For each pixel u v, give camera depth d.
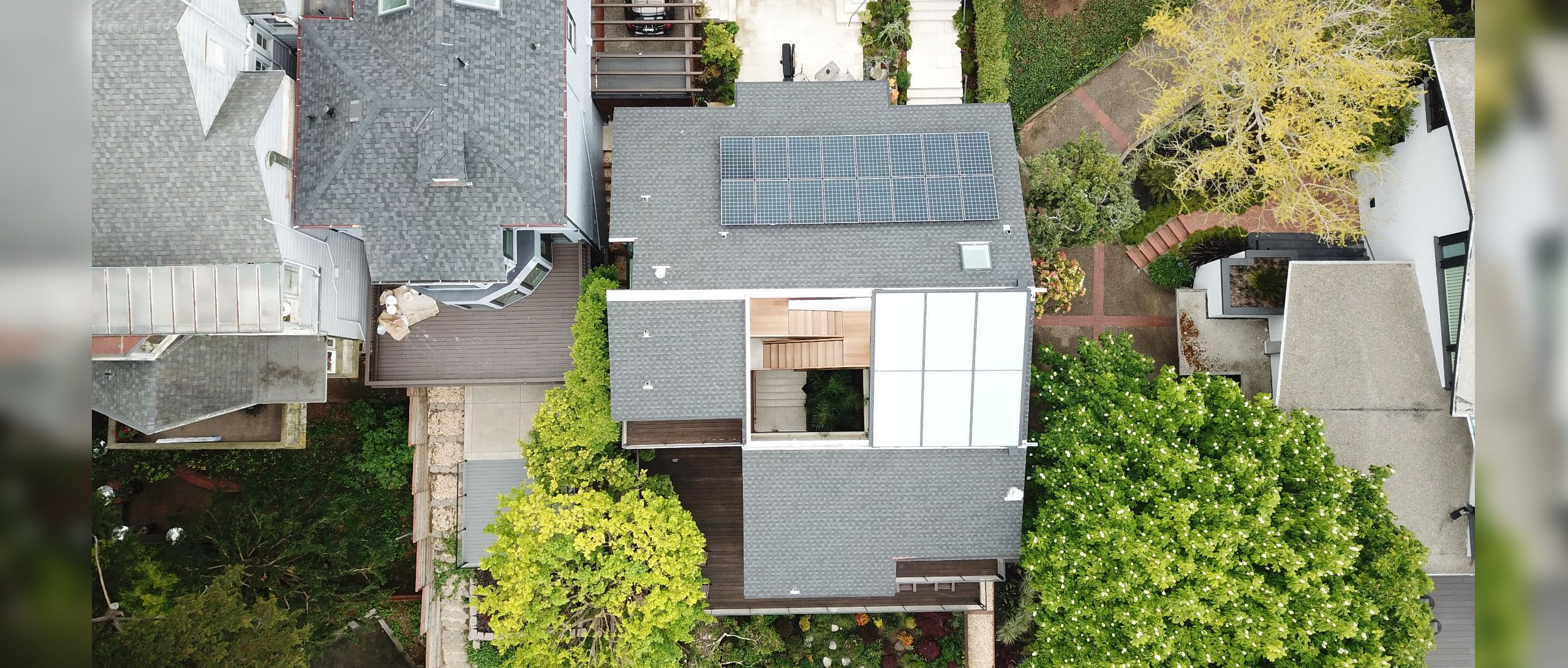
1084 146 25.78
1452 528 23.33
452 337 24.88
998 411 21.23
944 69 26.94
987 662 26.73
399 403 27.38
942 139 21.94
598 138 25.44
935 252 21.59
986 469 21.92
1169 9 27.62
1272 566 19.11
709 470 26.59
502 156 19.30
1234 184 24.73
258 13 20.02
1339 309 23.91
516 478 27.06
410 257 19.70
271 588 23.56
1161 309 27.98
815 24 26.53
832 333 22.62
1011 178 22.11
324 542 25.78
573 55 21.55
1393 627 19.64
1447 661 24.34
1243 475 19.88
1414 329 23.75
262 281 19.20
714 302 21.33
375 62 19.42
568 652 21.55
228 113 19.03
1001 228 21.70
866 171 21.62
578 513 21.58
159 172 18.89
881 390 21.14
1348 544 18.94
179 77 18.03
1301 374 23.86
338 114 19.38
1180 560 18.95
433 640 26.70
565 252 24.70
